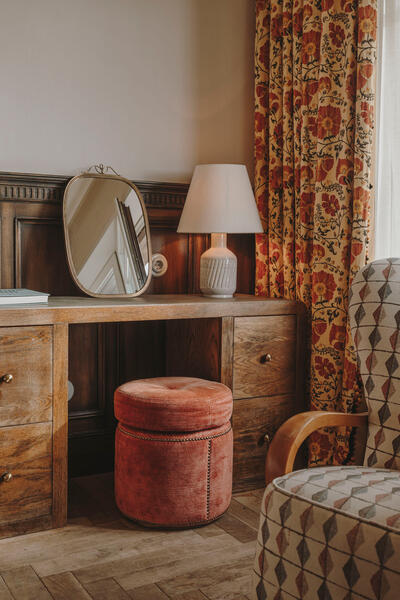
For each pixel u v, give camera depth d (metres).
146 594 1.65
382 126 2.33
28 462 1.98
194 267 2.81
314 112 2.49
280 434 1.52
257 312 2.40
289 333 2.49
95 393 2.63
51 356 2.00
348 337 2.36
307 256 2.55
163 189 2.69
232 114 2.88
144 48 2.65
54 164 2.49
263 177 2.81
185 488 1.99
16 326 1.94
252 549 1.91
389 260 1.78
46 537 1.98
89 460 2.61
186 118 2.77
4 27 2.37
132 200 2.59
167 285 2.76
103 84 2.57
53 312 1.99
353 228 2.33
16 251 2.40
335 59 2.38
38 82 2.44
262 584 1.38
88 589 1.67
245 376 2.39
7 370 1.93
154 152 2.71
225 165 2.49
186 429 1.97
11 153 2.41
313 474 1.44
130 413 2.02
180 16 2.72
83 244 2.46
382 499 1.28
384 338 1.68
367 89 2.27
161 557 1.85
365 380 1.72
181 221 2.54
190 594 1.65
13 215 2.39
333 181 2.40
